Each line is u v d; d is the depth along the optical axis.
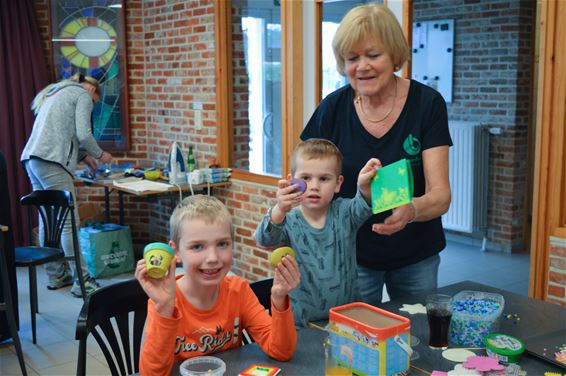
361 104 2.04
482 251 5.54
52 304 4.17
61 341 3.53
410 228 2.01
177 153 4.49
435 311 1.53
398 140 1.98
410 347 1.43
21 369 3.10
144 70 5.50
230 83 4.57
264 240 1.70
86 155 4.61
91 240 4.78
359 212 1.72
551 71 2.60
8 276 3.24
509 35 5.22
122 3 5.36
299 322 1.76
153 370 1.40
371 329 1.35
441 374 1.35
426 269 2.06
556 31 2.57
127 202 5.64
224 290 1.63
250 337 1.80
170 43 5.11
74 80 4.40
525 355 1.47
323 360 1.48
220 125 4.62
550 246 2.69
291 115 3.87
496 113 5.42
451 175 5.55
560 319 1.71
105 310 1.75
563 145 2.60
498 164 5.45
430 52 5.92
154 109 5.45
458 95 5.75
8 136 5.25
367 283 2.09
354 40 1.82
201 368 1.41
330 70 3.68
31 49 5.25
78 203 5.54
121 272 4.94
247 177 4.41
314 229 1.77
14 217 5.33
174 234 1.52
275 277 1.47
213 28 4.56
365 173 1.59
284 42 3.86
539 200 2.71
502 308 1.63
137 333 1.82
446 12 5.73
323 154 1.73
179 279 1.64
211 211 1.49
